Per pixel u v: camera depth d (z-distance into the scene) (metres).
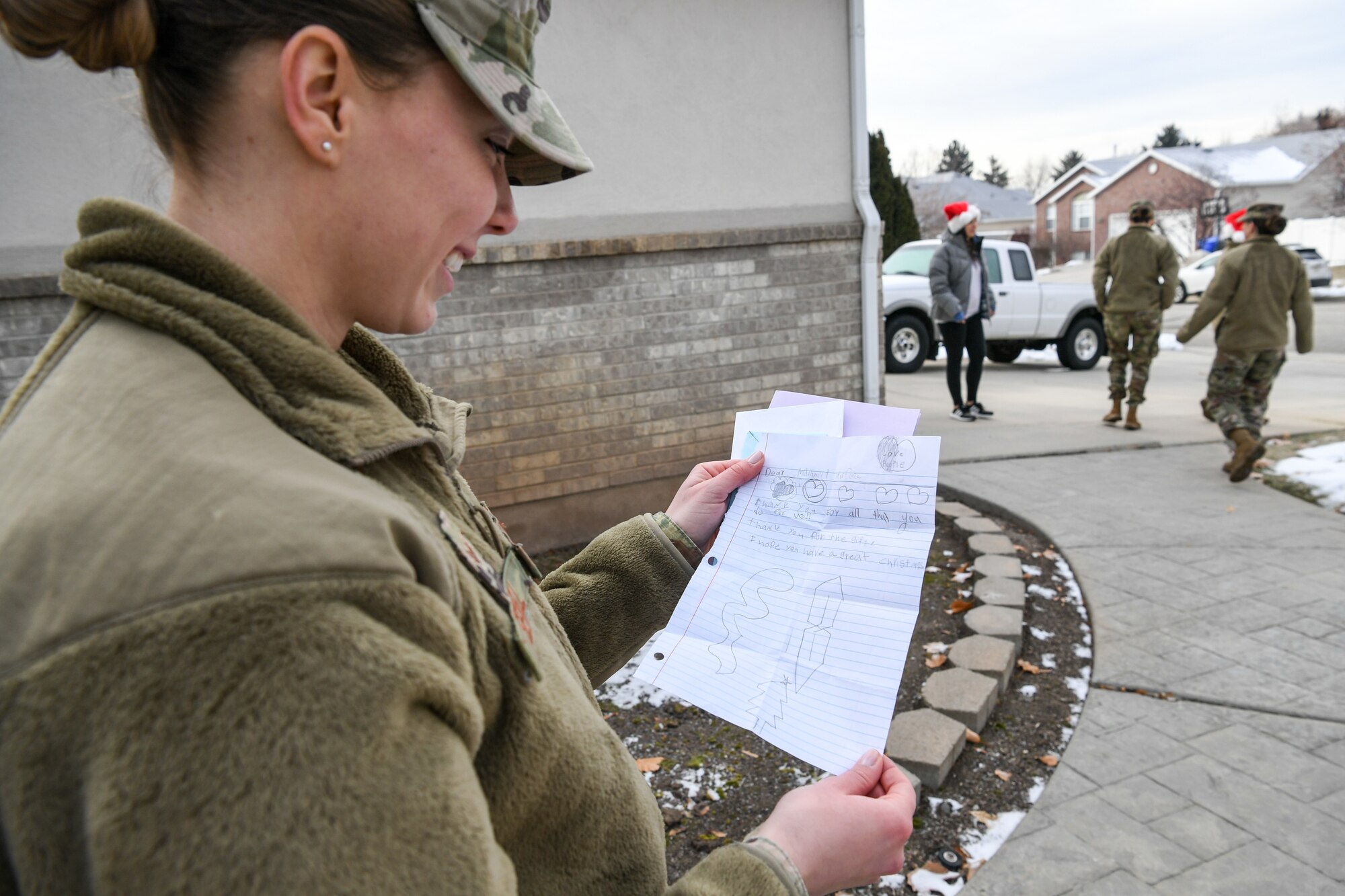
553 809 0.68
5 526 0.51
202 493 0.51
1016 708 3.19
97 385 0.56
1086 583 4.20
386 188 0.65
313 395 0.62
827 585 1.05
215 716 0.46
